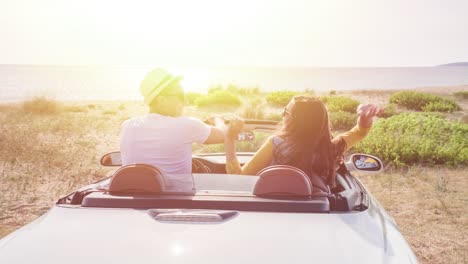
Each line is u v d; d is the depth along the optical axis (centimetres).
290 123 312
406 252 238
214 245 213
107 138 1559
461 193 845
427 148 1099
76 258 207
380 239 235
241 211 246
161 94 309
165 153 303
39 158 1112
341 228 233
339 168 380
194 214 236
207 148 1224
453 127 1305
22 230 248
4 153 1152
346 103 2755
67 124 1816
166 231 224
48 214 258
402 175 985
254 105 2962
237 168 322
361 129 338
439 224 675
